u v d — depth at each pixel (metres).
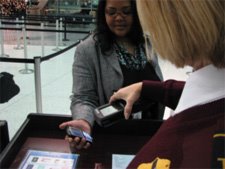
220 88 0.43
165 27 0.45
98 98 1.36
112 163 0.92
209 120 0.42
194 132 0.43
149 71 1.41
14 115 3.21
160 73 1.44
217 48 0.43
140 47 1.42
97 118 0.92
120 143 1.04
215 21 0.42
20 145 0.99
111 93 1.35
